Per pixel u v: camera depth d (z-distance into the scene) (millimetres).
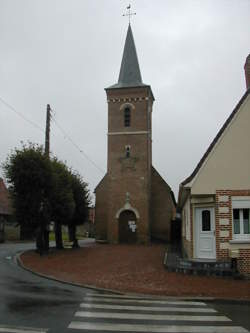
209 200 15539
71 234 35094
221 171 15523
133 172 35719
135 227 35312
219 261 14734
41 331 6977
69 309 8945
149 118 38031
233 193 15344
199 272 14562
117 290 11844
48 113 24031
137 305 9781
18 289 11367
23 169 22766
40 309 8742
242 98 15992
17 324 7410
